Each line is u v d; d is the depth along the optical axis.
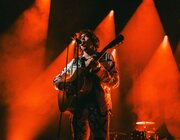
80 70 3.68
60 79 3.91
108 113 3.62
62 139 11.84
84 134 3.60
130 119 13.27
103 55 3.76
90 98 3.62
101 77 3.63
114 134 8.73
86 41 3.81
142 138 8.96
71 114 3.80
